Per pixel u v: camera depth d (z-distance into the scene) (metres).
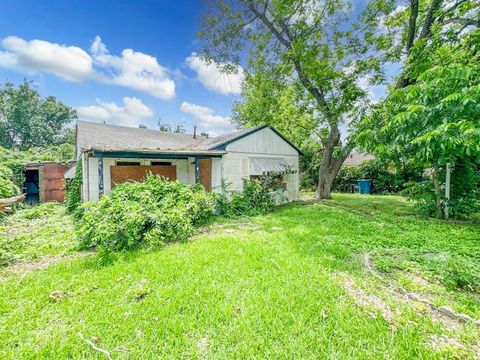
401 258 5.36
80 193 13.36
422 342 2.77
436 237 6.93
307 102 17.61
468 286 3.85
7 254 5.81
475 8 10.98
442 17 11.62
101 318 3.38
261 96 17.25
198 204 9.43
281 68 15.56
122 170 12.93
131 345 2.87
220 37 15.70
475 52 8.84
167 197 8.77
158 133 20.20
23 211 12.57
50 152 28.69
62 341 2.95
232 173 13.93
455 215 9.70
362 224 8.89
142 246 6.43
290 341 2.84
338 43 14.88
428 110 7.54
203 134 24.39
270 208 12.99
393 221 9.37
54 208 14.32
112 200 7.58
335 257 5.53
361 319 3.19
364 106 13.83
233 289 4.05
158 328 3.13
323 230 7.95
